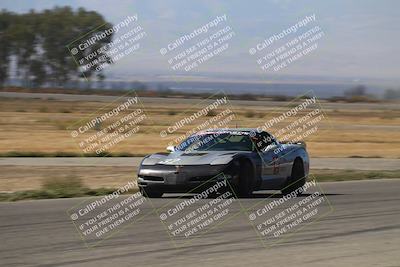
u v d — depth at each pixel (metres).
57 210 25.56
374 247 18.23
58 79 197.88
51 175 39.28
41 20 192.38
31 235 19.88
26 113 110.38
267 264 15.90
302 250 17.77
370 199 29.50
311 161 52.16
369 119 125.00
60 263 15.88
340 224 22.34
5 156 50.78
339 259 16.55
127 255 16.94
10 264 15.74
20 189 33.81
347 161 52.69
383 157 57.97
